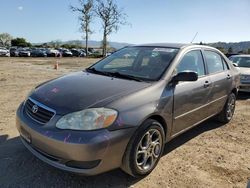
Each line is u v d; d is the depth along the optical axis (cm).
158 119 371
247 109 745
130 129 318
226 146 478
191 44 492
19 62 2619
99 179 349
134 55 463
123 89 350
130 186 339
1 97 754
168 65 410
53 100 331
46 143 308
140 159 349
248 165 413
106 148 300
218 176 377
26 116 346
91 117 302
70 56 4988
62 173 356
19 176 346
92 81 384
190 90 422
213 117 585
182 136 515
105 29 4903
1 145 429
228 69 580
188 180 362
